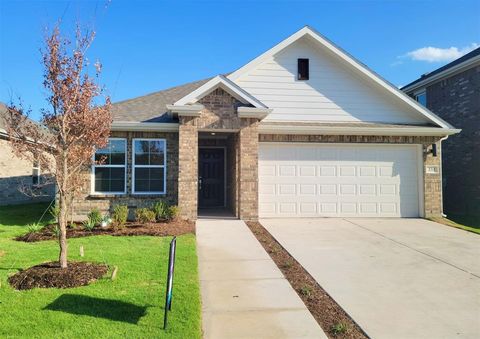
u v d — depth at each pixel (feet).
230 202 47.24
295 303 17.92
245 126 39.14
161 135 41.47
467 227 38.93
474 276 22.38
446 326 15.70
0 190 56.24
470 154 51.72
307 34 44.93
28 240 29.32
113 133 40.88
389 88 45.55
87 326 14.43
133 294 17.60
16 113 20.62
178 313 15.76
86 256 23.73
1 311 15.62
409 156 44.88
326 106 45.83
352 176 43.83
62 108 20.21
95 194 39.91
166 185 41.19
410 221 41.68
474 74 51.21
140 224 35.68
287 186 42.86
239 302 17.92
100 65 21.15
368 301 18.34
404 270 23.39
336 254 26.84
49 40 19.60
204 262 24.36
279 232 34.12
